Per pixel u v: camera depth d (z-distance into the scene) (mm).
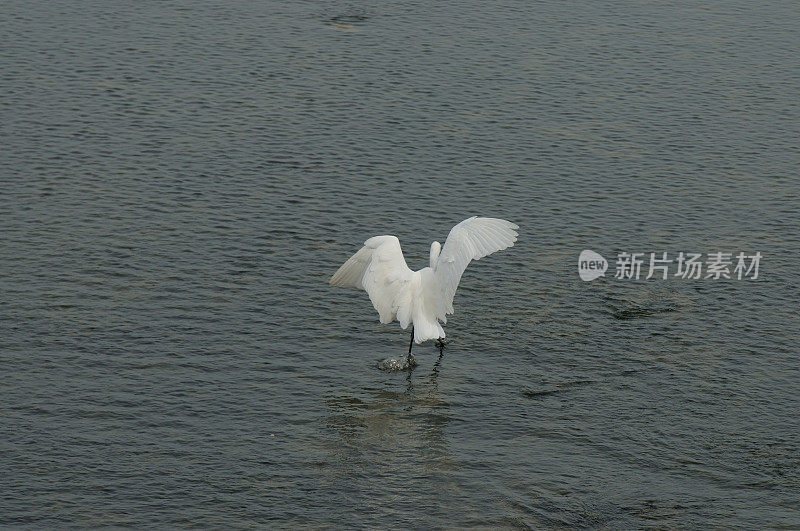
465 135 40719
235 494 20312
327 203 34500
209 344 25891
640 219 34219
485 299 28781
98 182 35281
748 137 41406
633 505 20438
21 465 20828
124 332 26172
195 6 54938
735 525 19938
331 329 26984
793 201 35938
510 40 51625
